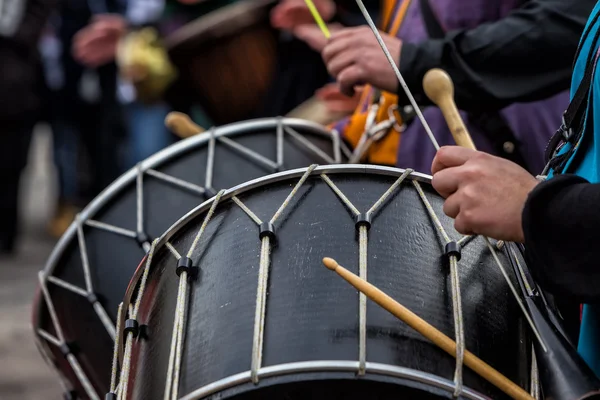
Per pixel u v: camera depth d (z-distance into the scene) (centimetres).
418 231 333
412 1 519
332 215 335
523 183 305
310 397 304
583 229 290
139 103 1144
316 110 677
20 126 1181
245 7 852
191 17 952
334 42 477
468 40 466
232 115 884
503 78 464
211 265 333
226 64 856
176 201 471
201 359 312
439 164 320
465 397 301
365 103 548
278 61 855
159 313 336
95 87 1251
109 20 1010
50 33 1244
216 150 490
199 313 323
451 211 311
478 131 497
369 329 305
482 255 337
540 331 312
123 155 1238
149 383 323
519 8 486
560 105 507
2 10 1134
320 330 306
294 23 790
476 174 308
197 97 893
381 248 325
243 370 303
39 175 1686
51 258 473
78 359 471
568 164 338
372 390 302
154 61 922
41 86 1260
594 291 289
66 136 1290
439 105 415
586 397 294
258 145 500
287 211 337
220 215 348
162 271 348
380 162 525
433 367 302
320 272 319
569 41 456
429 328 304
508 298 331
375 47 468
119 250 463
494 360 313
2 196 1200
